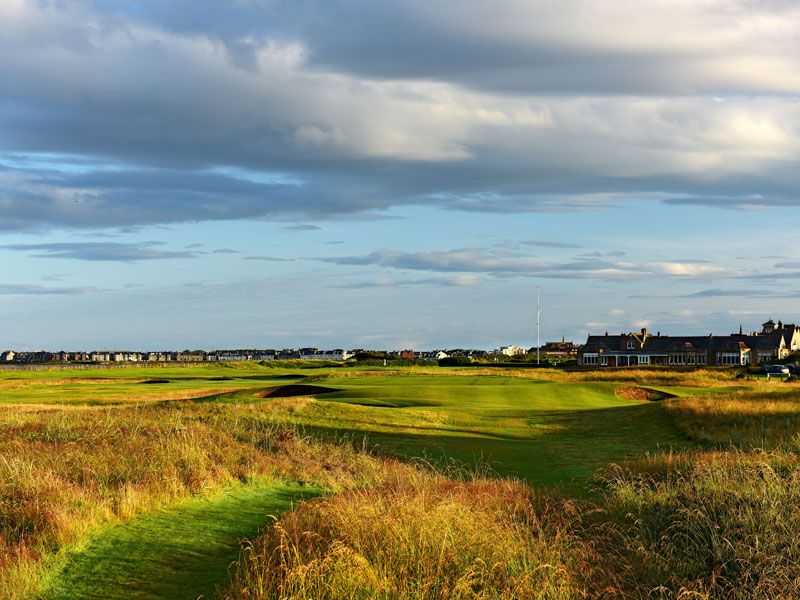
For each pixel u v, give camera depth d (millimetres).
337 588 9758
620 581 11500
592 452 27484
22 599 9555
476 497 15445
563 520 14289
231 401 35094
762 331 135875
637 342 131250
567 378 64688
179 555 11531
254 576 10266
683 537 13422
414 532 11664
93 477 15031
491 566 10969
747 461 18344
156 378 84250
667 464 20312
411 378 61438
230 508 14734
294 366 125750
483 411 36969
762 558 11922
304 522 12742
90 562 11023
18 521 11906
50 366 140375
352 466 21062
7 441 18344
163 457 17141
